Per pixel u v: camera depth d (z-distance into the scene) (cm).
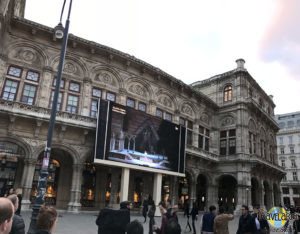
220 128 3625
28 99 2027
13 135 1853
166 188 2883
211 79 3953
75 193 2025
